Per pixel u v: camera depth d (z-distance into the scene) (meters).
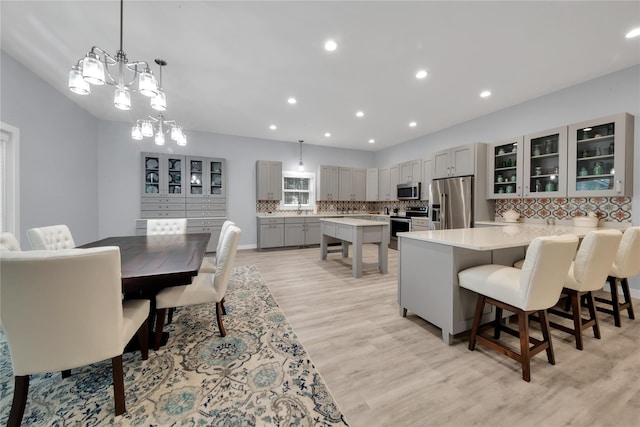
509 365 1.67
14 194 2.79
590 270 1.80
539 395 1.39
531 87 3.37
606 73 3.00
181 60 2.74
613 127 2.81
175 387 1.45
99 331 1.17
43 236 2.15
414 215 5.67
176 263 1.72
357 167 7.25
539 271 1.47
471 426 1.20
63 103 3.66
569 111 3.34
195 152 5.46
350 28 2.24
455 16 2.09
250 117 4.59
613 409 1.29
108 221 4.81
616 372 1.58
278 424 1.21
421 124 4.98
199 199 5.29
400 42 2.43
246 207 5.98
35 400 1.35
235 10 2.04
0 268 0.98
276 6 2.00
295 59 2.72
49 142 3.37
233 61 2.76
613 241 1.86
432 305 2.06
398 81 3.20
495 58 2.70
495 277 1.70
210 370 1.61
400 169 6.15
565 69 2.92
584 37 2.35
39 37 2.40
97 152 4.69
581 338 1.84
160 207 5.01
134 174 5.00
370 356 1.77
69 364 1.14
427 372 1.60
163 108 2.04
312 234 6.12
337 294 2.99
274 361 1.70
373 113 4.36
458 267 1.91
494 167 4.07
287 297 2.89
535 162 3.59
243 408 1.31
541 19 2.12
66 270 1.05
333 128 5.27
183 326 2.19
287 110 4.23
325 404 1.33
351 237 3.80
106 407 1.31
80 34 2.35
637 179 2.79
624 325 2.20
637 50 2.54
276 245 5.79
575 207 3.34
